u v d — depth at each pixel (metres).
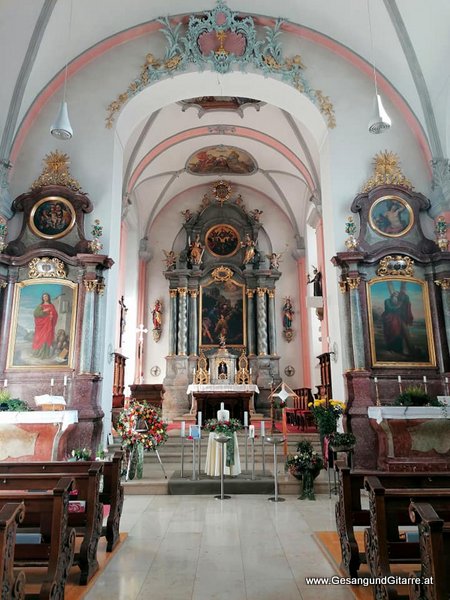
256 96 11.31
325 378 14.16
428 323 9.36
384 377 9.05
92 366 9.14
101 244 9.53
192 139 15.30
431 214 10.01
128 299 16.80
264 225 18.44
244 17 10.77
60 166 10.09
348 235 9.89
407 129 10.43
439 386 9.07
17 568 4.54
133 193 16.48
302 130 13.28
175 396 16.16
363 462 8.41
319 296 14.44
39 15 9.29
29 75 9.74
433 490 3.80
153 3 10.27
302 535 5.76
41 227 9.76
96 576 4.42
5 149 9.71
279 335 17.53
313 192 13.85
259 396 16.14
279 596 4.01
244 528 6.07
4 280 9.41
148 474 8.98
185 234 18.36
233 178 17.95
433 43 9.66
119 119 10.49
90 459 8.09
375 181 10.03
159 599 3.95
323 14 10.27
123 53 10.76
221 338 16.81
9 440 7.79
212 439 8.66
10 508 3.06
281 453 10.45
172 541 5.52
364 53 10.55
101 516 4.87
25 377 9.05
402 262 9.48
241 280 17.61
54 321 9.30
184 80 10.77
